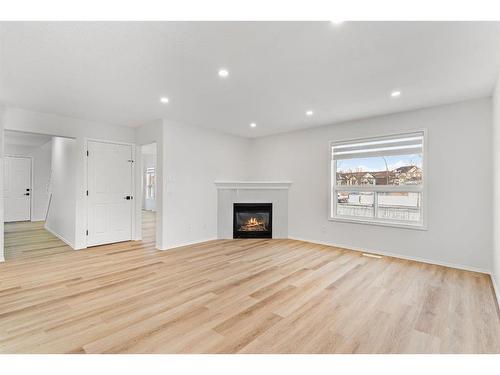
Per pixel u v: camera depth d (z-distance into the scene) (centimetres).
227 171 553
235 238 530
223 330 194
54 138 568
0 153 355
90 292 260
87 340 180
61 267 338
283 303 238
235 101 345
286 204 534
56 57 227
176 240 453
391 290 268
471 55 221
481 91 303
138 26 183
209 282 288
